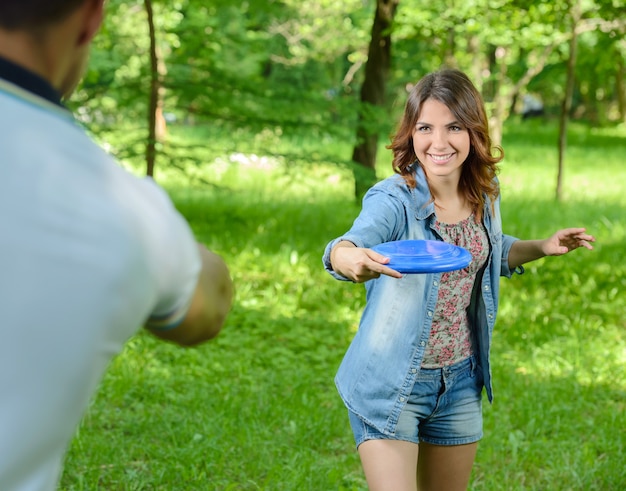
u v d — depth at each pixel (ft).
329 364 23.47
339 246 10.21
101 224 4.23
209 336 5.21
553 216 47.57
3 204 4.09
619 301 30.07
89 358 4.22
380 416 11.06
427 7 47.19
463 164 11.28
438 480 11.78
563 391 21.58
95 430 18.25
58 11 4.34
